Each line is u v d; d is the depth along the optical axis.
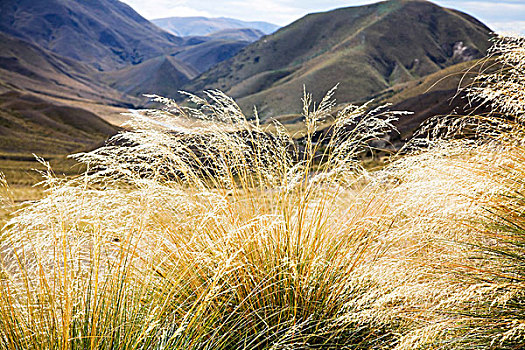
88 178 3.01
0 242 2.73
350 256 3.55
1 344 2.52
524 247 2.96
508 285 2.67
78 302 2.73
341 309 3.22
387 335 3.37
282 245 3.56
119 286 2.94
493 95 3.13
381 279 3.26
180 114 3.61
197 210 3.59
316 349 3.25
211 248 3.48
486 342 2.68
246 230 3.57
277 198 3.69
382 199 3.75
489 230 3.18
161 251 3.39
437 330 2.65
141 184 3.36
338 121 3.68
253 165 3.78
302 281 3.39
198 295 3.37
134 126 3.50
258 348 3.28
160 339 2.90
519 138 3.13
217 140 3.69
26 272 2.68
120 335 2.74
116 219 3.33
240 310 3.43
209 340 2.96
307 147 3.70
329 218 3.88
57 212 2.84
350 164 3.70
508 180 3.10
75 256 2.97
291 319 3.26
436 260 3.22
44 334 2.60
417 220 3.43
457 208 3.14
